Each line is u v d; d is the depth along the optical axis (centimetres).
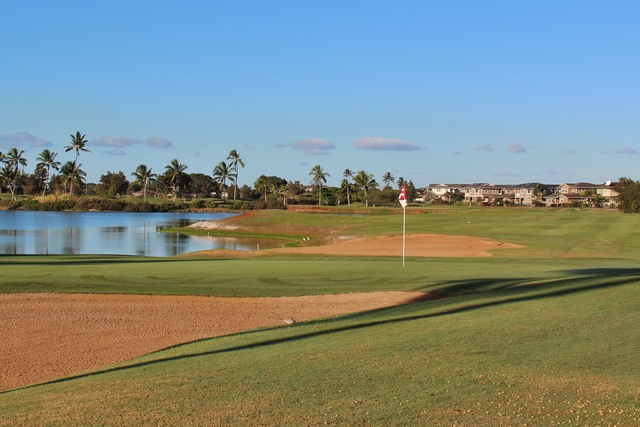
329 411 723
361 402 752
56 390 906
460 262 2920
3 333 1448
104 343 1366
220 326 1498
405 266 2642
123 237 6975
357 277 2206
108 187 19600
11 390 977
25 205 13950
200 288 1948
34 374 1158
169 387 859
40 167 14900
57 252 5228
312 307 1698
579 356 936
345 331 1238
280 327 1405
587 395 755
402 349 1020
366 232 5922
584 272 2292
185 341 1353
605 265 2747
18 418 749
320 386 825
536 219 6862
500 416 691
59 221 9888
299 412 723
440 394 773
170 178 16450
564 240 4559
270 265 2695
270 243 6297
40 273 2300
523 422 672
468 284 1952
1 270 2412
